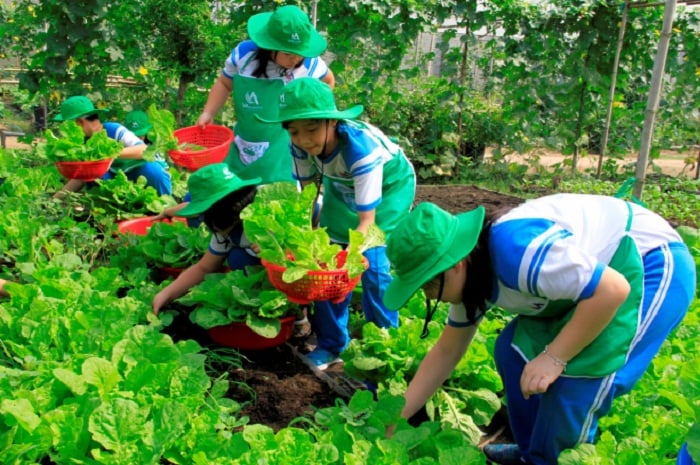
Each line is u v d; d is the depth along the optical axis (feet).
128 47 26.73
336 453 8.13
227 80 17.31
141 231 17.31
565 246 7.28
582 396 8.11
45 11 24.70
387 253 7.83
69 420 8.33
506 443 10.57
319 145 11.26
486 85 31.63
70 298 11.75
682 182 32.89
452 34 30.25
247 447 8.54
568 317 8.06
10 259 15.72
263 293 11.75
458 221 7.84
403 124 31.32
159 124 17.40
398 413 8.97
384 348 10.89
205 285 12.34
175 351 10.23
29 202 17.11
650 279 8.23
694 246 16.22
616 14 30.25
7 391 9.02
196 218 15.92
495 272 7.71
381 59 29.53
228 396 11.28
